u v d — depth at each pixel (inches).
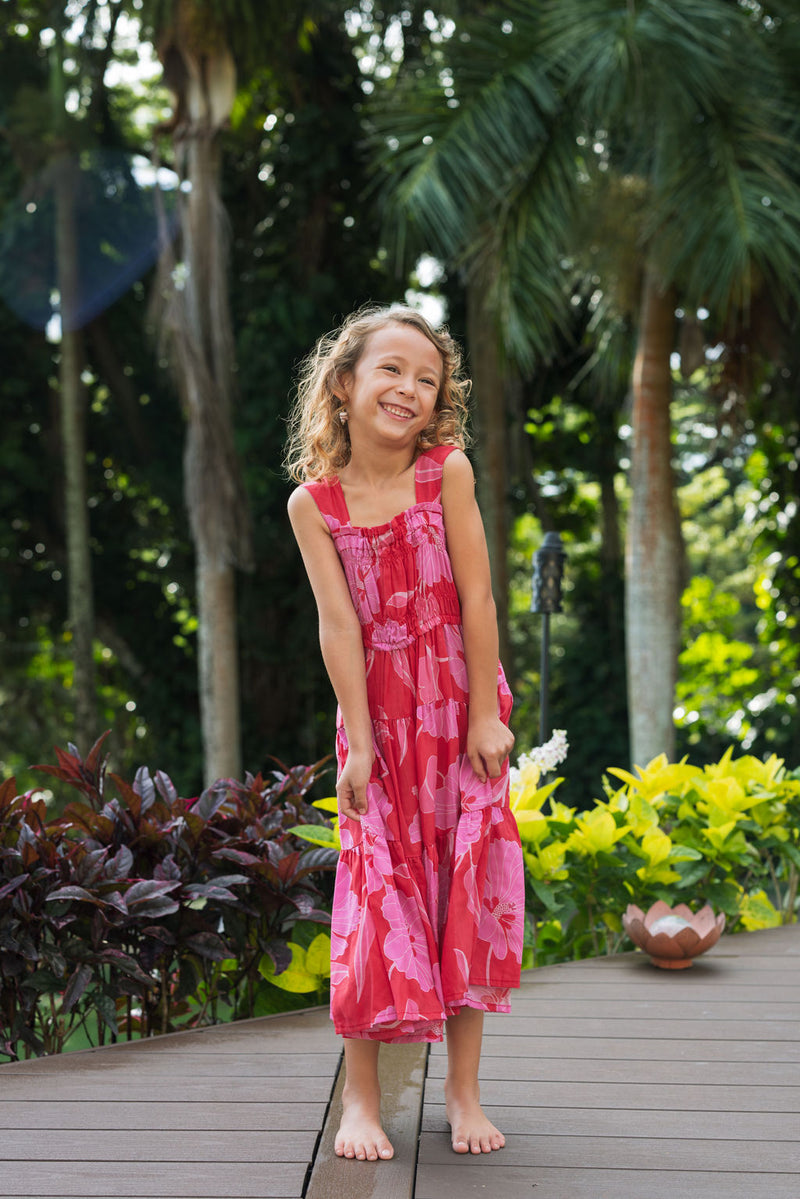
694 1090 80.2
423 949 66.7
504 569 376.5
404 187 235.3
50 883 94.0
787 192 224.2
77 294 398.9
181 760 443.5
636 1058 86.8
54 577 442.3
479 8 313.1
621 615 443.8
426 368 69.8
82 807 102.0
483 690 70.1
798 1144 71.0
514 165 237.5
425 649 69.9
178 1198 63.6
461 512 70.6
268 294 404.5
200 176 314.8
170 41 310.2
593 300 322.0
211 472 317.1
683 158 229.0
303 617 413.1
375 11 358.0
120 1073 83.6
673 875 119.4
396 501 70.6
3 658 437.4
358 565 70.2
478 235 249.9
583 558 475.5
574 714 432.1
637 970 112.3
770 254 220.1
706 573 625.0
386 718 69.7
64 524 435.8
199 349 314.2
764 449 391.9
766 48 241.8
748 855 128.8
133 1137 71.8
